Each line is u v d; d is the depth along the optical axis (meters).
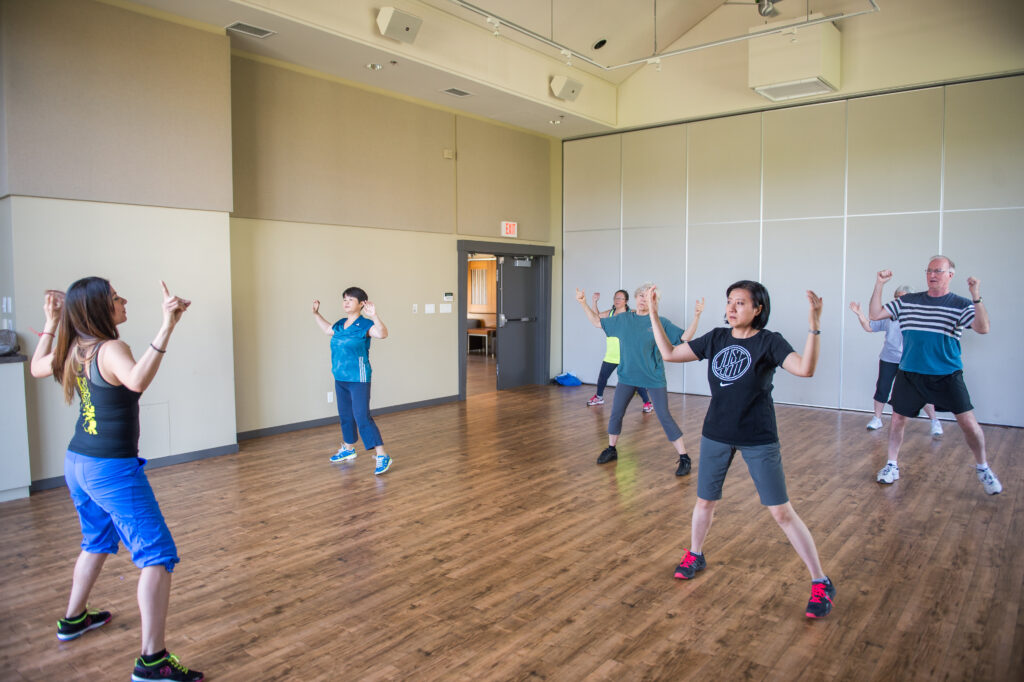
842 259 7.55
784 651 2.50
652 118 8.80
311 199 6.64
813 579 2.79
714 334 2.91
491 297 14.41
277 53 6.11
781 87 7.10
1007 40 6.46
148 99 5.01
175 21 5.15
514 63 7.47
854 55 7.25
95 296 2.29
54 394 4.65
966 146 6.77
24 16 4.39
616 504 4.29
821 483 4.72
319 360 6.84
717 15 8.12
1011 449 5.69
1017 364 6.60
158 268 5.14
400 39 5.97
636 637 2.62
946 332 4.32
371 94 7.17
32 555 3.50
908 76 6.97
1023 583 3.08
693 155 8.55
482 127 8.59
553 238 9.93
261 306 6.29
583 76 8.47
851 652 2.48
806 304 7.81
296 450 5.81
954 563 3.31
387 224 7.41
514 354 9.52
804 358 2.50
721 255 8.39
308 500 4.41
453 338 8.36
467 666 2.41
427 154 7.86
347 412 5.28
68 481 2.40
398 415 7.46
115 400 2.28
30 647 2.58
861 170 7.38
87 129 4.70
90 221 4.77
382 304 7.45
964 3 6.63
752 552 3.48
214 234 5.48
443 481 4.83
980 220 6.74
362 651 2.53
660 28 8.02
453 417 7.34
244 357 6.18
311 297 6.73
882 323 5.79
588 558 3.42
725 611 2.83
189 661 2.46
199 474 5.04
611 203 9.36
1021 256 6.54
